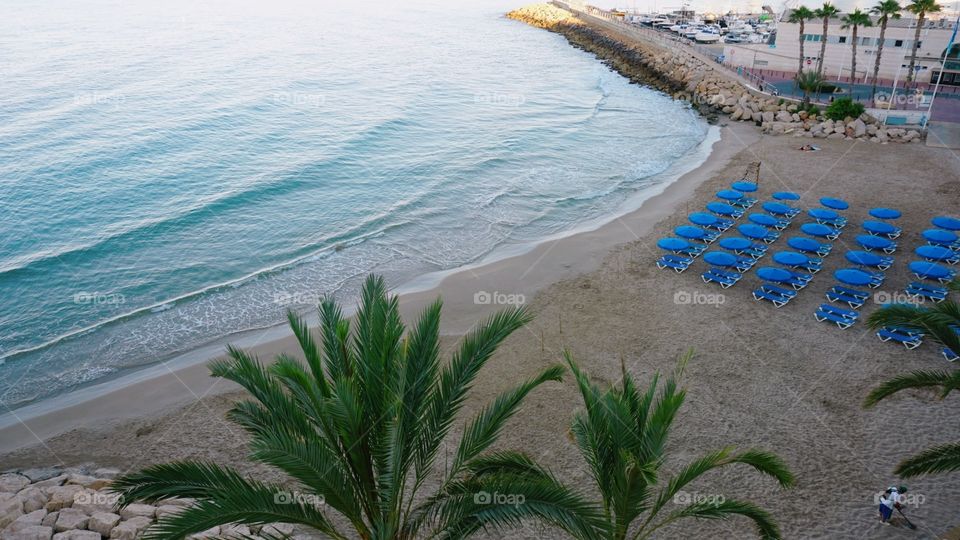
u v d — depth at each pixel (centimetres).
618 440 777
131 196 3011
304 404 737
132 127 4084
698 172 3253
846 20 4256
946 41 4494
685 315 1906
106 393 1656
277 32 8675
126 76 5484
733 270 2166
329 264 2358
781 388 1555
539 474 790
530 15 10831
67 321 2000
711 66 5534
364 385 757
